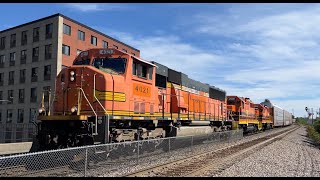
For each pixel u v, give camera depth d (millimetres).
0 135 53062
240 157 15484
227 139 25891
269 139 28781
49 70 48500
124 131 13688
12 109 53406
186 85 20875
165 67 18031
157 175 10477
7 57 54906
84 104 13055
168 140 15969
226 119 29516
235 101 35094
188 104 20703
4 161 9328
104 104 12703
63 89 13492
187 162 13336
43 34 49625
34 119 13617
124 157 12781
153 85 16016
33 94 50625
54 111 13648
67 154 10477
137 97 14523
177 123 18766
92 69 13141
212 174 10891
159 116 16719
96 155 11406
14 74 53656
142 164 12672
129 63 13984
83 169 10805
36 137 12883
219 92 28688
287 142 26547
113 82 13070
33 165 9672
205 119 23797
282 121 68938
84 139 12156
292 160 15422
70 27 49656
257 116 45219
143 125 15570
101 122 12148
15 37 53938
